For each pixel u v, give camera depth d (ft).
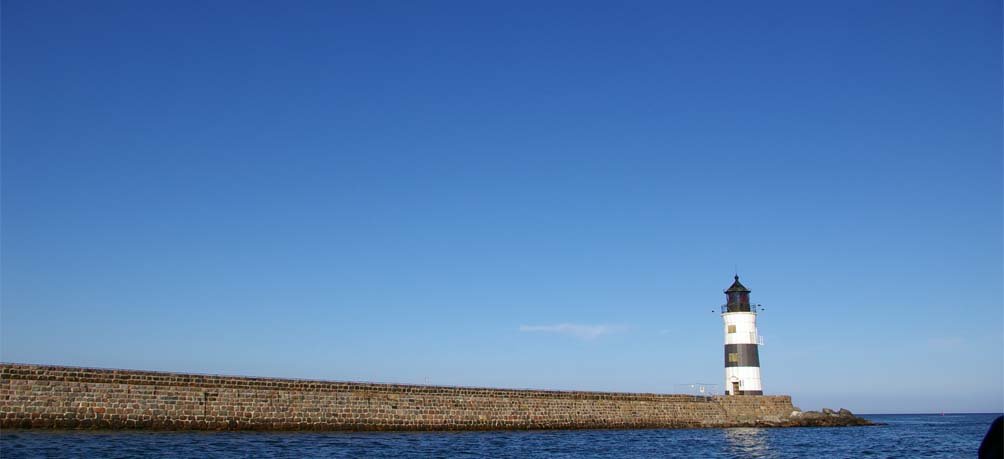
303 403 142.72
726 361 225.15
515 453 125.80
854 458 139.33
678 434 181.57
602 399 187.73
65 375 119.65
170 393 128.47
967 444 186.50
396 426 153.07
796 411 238.89
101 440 109.50
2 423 113.50
